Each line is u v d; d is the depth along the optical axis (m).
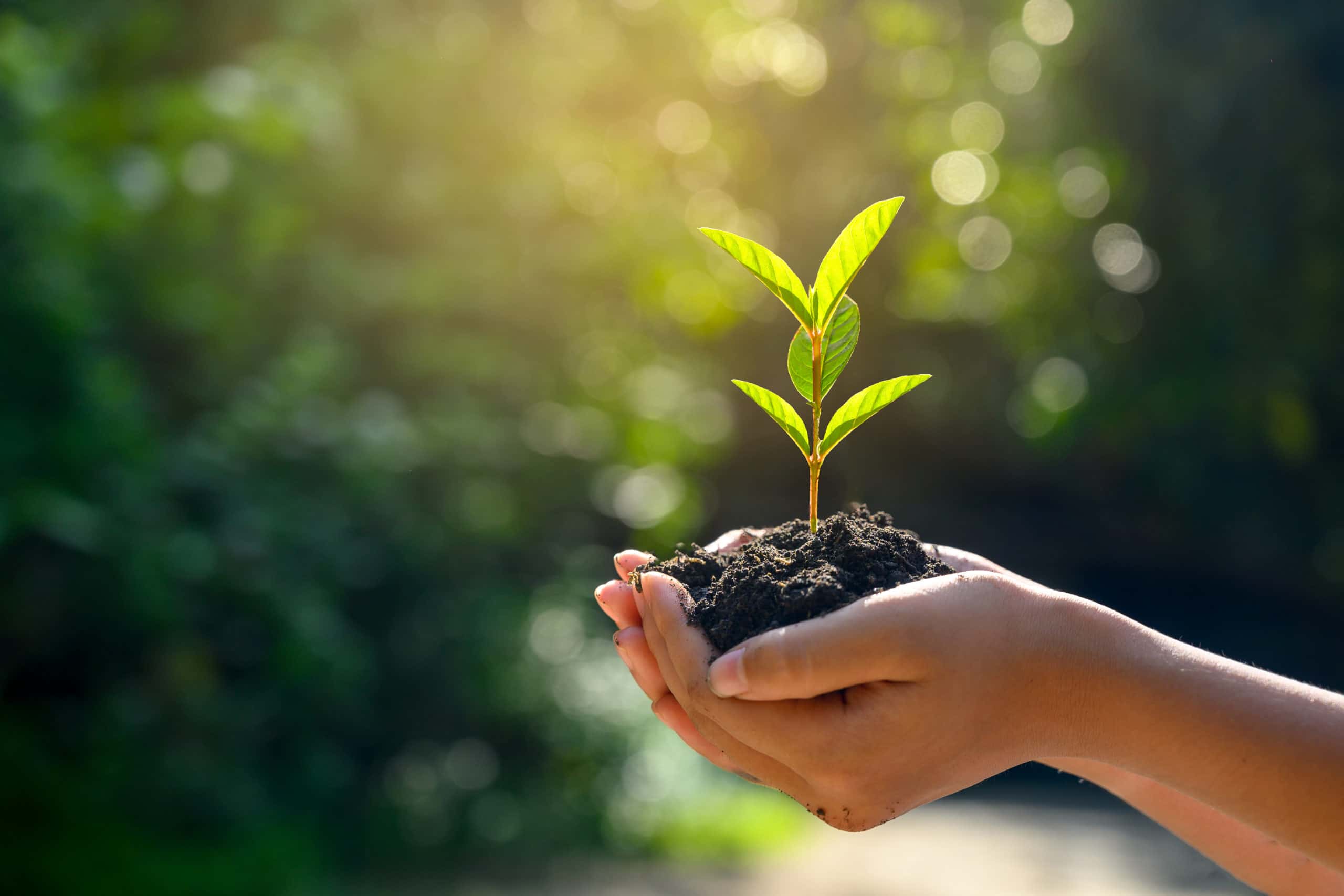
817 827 2.76
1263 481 2.77
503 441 2.58
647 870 2.33
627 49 3.11
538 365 2.83
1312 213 2.21
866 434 3.97
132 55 2.41
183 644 2.01
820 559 0.65
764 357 3.86
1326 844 0.57
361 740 2.63
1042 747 0.60
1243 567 3.62
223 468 1.99
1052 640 0.59
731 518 4.04
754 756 0.62
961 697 0.58
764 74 3.32
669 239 2.88
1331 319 2.29
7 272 1.61
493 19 2.89
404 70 2.60
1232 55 2.23
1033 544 4.05
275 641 2.06
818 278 0.67
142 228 2.03
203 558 1.85
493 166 2.82
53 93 1.74
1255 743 0.57
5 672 1.94
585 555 2.98
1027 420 2.76
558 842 2.47
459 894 2.12
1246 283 2.30
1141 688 0.58
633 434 2.75
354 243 2.73
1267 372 2.32
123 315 2.13
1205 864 2.35
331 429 2.13
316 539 2.09
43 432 1.66
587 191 2.99
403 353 2.61
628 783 2.72
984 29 2.93
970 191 2.77
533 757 2.78
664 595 0.63
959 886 2.19
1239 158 2.26
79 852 1.82
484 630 2.60
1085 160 2.50
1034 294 2.69
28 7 2.14
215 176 1.97
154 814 1.98
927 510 4.11
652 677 0.65
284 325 2.45
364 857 2.34
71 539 1.60
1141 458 2.80
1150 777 0.59
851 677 0.57
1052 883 2.21
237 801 2.05
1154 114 2.33
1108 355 2.55
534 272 2.85
